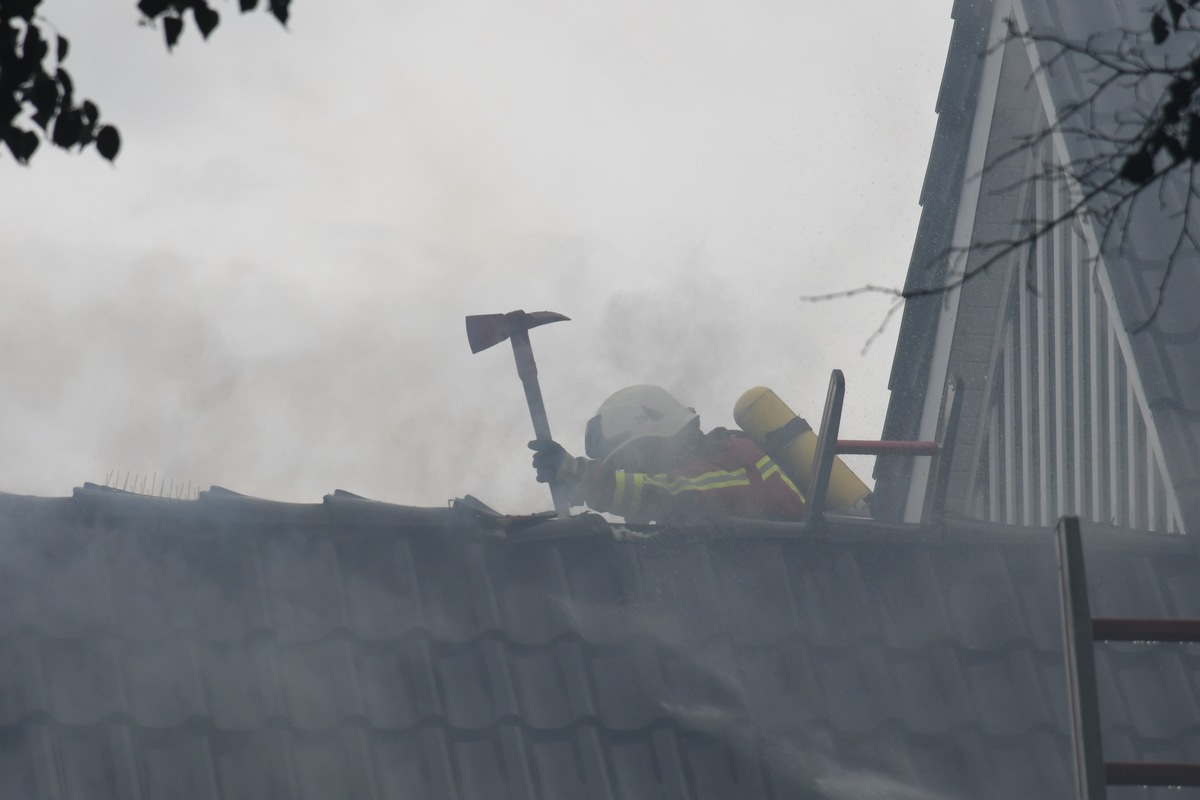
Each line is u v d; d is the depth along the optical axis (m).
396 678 14.10
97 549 14.88
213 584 14.74
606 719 14.02
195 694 13.55
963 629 15.27
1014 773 13.98
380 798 13.05
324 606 14.66
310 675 13.99
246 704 13.64
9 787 12.47
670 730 13.95
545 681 14.29
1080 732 8.25
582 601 15.14
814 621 15.26
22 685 13.27
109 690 13.43
